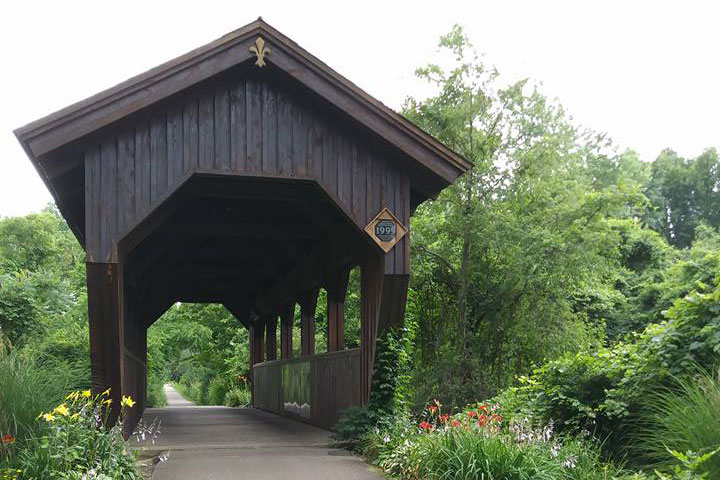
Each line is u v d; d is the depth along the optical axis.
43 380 6.09
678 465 4.76
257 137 7.86
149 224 7.97
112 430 6.00
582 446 6.10
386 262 8.19
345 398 9.56
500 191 17.39
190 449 8.01
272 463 7.02
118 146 7.32
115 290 7.18
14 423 5.44
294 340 25.44
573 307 22.80
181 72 7.31
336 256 10.41
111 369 7.23
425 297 18.31
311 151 8.05
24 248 28.80
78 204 8.42
